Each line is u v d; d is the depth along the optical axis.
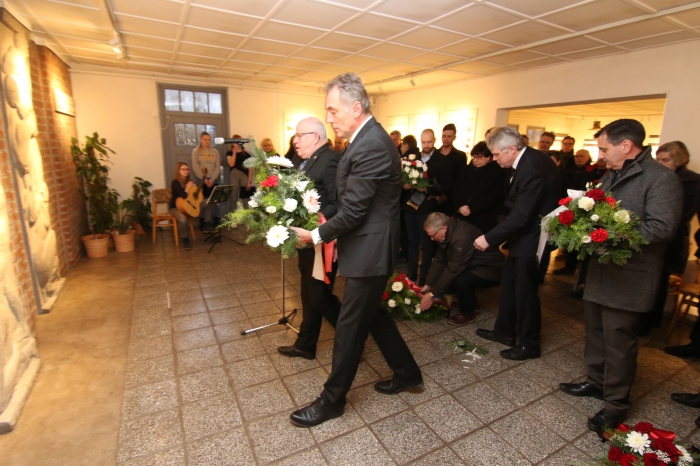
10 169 2.55
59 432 1.78
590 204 1.58
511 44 3.78
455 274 2.76
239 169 6.21
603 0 2.63
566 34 3.38
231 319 2.94
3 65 2.56
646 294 1.60
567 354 2.51
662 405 2.02
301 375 2.22
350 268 1.61
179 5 3.03
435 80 5.73
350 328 1.67
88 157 4.63
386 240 1.61
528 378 2.23
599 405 2.00
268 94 6.71
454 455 1.66
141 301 3.27
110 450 1.67
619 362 1.70
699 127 3.29
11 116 2.64
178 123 6.20
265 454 1.64
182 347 2.52
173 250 4.91
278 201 1.75
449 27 3.38
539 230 2.25
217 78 6.20
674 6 2.69
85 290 3.51
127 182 5.95
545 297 3.56
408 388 2.09
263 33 3.72
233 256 4.65
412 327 2.85
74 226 4.42
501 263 2.84
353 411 1.92
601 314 1.82
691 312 3.23
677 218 1.51
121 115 5.73
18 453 1.65
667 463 1.26
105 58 4.87
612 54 3.86
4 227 2.15
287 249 1.69
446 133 4.00
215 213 6.53
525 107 4.88
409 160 3.59
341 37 3.79
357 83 1.54
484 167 3.28
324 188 2.03
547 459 1.64
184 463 1.60
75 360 2.38
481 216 3.35
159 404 1.96
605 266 1.69
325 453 1.65
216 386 2.12
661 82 3.52
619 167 1.67
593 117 8.56
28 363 2.23
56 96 4.09
